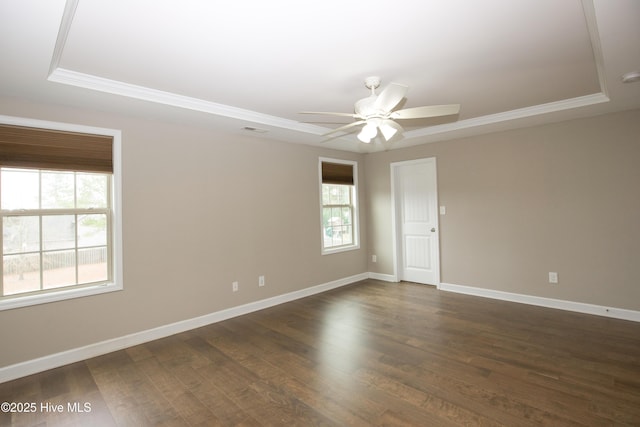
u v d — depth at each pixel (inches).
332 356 119.0
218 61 95.8
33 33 71.1
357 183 233.8
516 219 173.6
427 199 212.2
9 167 109.2
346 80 112.1
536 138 166.2
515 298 174.9
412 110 102.2
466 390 95.3
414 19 77.2
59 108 117.1
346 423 82.9
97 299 124.0
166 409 90.6
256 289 173.2
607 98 129.3
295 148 194.4
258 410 89.1
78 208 123.5
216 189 158.4
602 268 150.6
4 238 109.9
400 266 226.7
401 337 133.7
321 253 207.5
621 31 74.9
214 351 125.3
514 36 86.3
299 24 77.9
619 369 104.1
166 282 141.6
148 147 137.5
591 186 152.3
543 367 106.8
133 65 96.7
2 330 106.1
